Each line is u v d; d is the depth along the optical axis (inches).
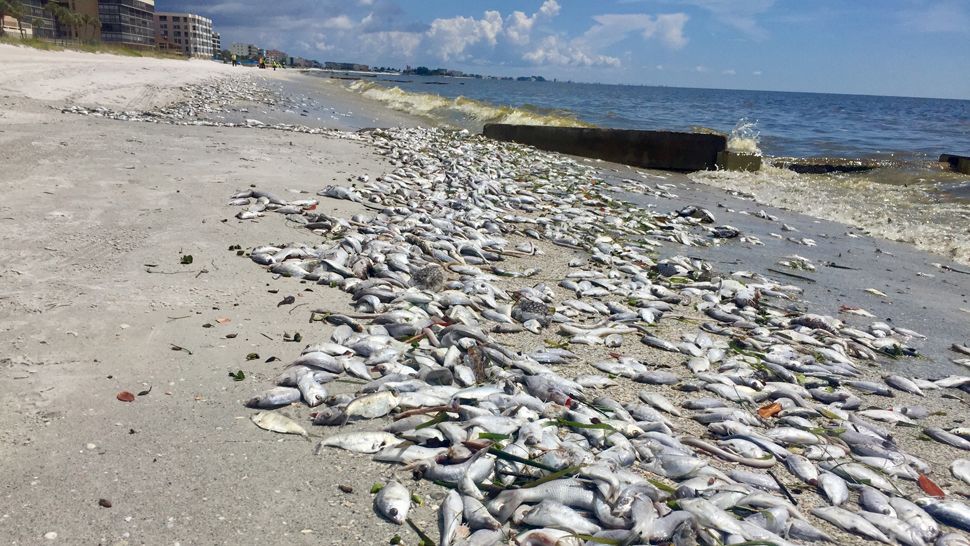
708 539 73.4
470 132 623.5
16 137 273.0
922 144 728.3
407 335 124.6
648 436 96.3
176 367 106.1
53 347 106.9
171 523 73.4
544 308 146.2
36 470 79.4
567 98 1909.4
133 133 326.6
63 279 132.5
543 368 115.2
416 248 180.2
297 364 109.0
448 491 82.5
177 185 218.1
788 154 610.2
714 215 312.3
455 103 874.8
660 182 423.2
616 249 215.5
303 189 237.5
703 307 165.6
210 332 119.0
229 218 185.5
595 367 125.0
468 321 134.6
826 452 99.2
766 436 102.3
